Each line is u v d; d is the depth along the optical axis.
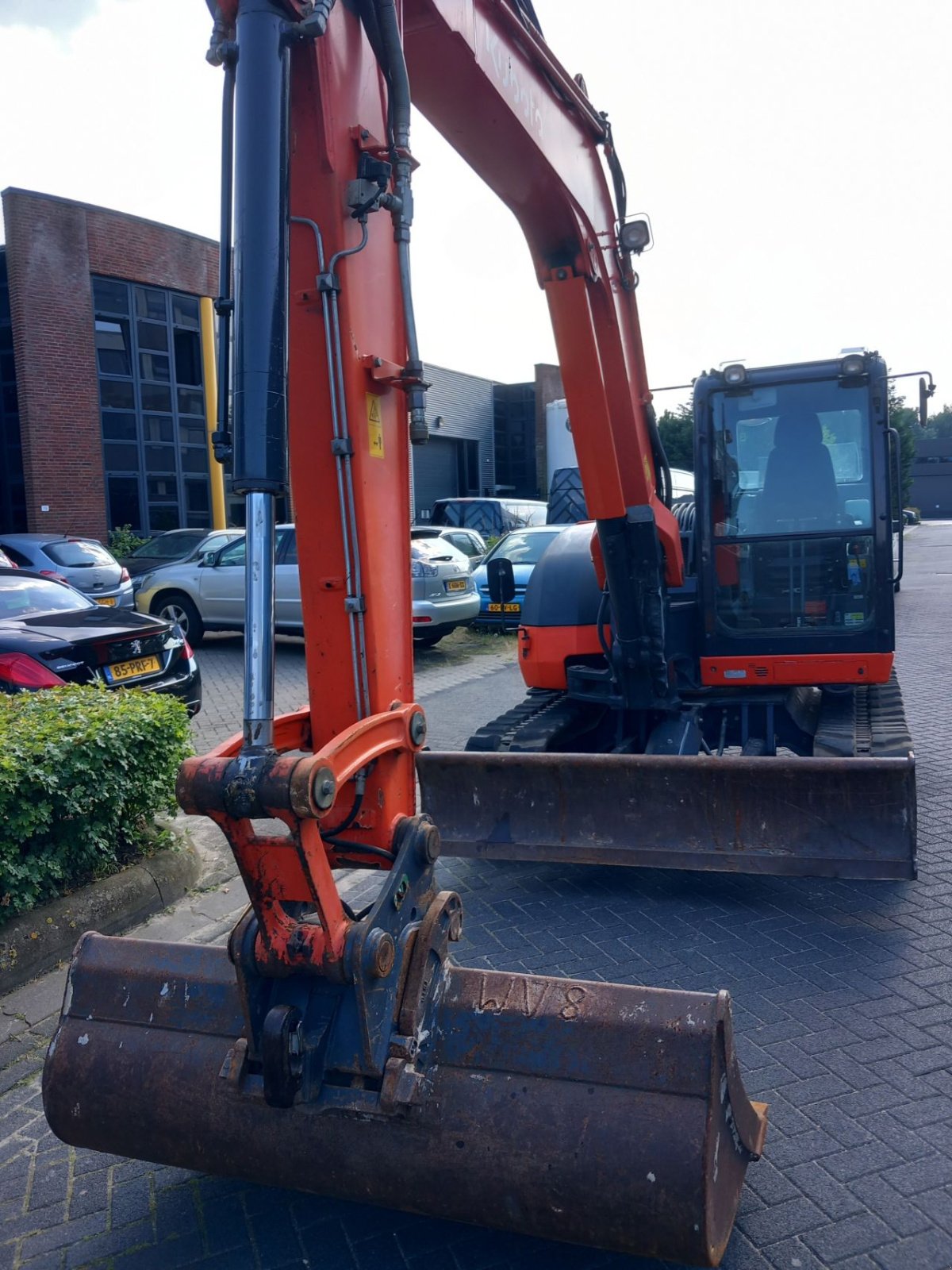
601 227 5.01
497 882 5.39
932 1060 3.51
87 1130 2.75
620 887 5.24
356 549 2.57
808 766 4.52
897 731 5.30
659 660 5.61
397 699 2.73
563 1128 2.34
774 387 5.76
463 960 4.42
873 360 5.61
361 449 2.56
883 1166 2.98
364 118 2.65
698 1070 2.33
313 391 2.56
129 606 14.36
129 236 23.61
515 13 4.02
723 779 4.66
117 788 5.00
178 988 2.79
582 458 5.10
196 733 8.99
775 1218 2.79
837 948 4.42
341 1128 2.49
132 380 24.19
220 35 2.37
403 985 2.49
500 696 10.67
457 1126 2.40
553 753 5.11
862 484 5.70
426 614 12.61
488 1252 2.75
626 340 5.50
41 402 22.28
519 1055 2.45
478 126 3.95
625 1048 2.40
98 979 2.88
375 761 2.57
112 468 23.95
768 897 5.03
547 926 4.77
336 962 2.28
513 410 43.12
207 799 2.12
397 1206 2.49
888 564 5.67
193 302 25.42
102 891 4.79
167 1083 2.66
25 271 21.78
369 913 2.42
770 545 5.83
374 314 2.65
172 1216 2.95
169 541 17.84
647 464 5.59
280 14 2.29
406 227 2.64
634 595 5.53
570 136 4.59
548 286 4.81
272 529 2.20
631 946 4.51
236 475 2.19
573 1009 2.48
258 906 2.30
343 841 2.60
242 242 2.22
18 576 8.74
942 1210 2.81
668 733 5.73
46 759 4.63
